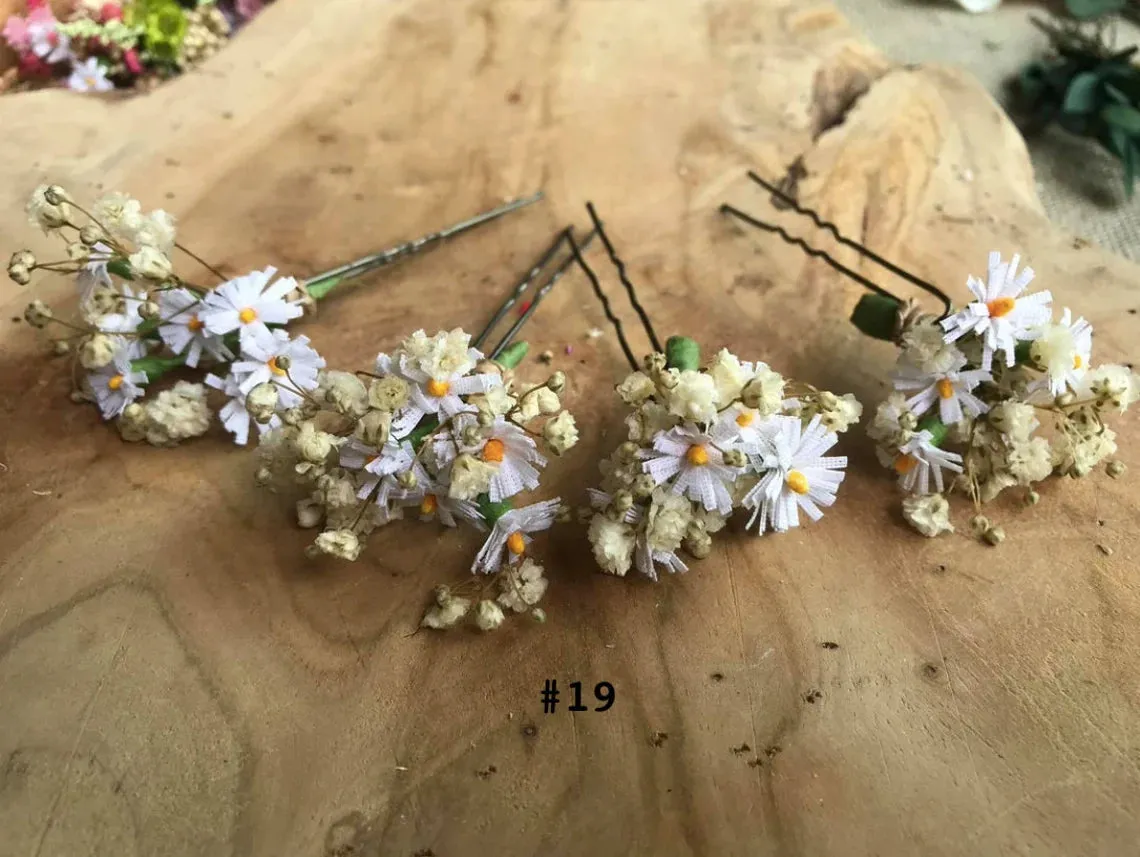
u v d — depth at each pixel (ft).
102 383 0.59
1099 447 0.57
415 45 0.86
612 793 0.47
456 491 0.50
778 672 0.51
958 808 0.46
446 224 0.73
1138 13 1.11
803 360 0.65
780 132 0.79
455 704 0.50
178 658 0.51
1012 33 1.13
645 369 0.52
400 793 0.47
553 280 0.70
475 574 0.55
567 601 0.54
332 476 0.53
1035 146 1.02
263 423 0.53
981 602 0.53
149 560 0.55
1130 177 0.93
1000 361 0.57
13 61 0.87
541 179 0.77
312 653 0.52
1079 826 0.46
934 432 0.57
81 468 0.59
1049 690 0.50
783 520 0.53
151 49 0.86
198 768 0.48
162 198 0.73
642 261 0.71
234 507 0.58
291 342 0.58
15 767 0.48
